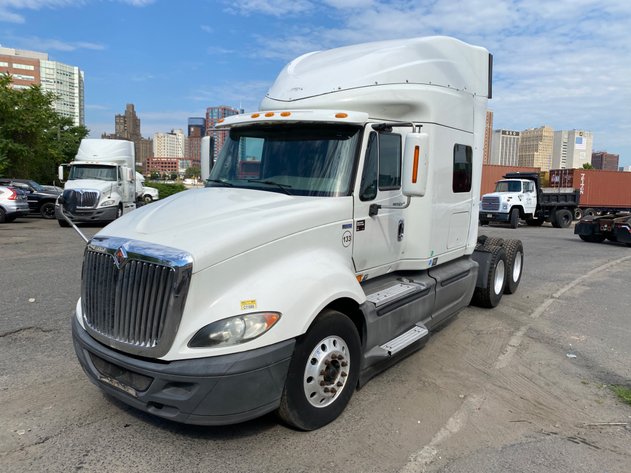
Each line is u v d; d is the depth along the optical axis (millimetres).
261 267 3459
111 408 3947
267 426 3734
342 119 4141
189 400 3080
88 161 19312
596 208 28781
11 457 3250
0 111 27828
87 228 18031
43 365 4777
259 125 4605
